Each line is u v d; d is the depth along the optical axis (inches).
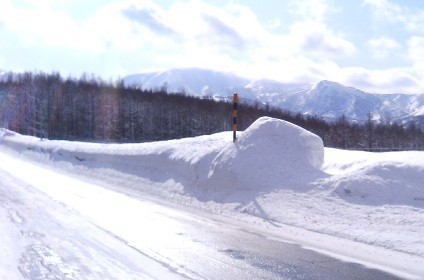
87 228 369.7
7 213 422.9
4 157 1213.1
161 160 676.7
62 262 273.7
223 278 253.0
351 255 304.5
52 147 1135.6
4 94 3457.2
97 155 887.7
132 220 409.4
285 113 3727.9
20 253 290.8
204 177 550.0
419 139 3038.9
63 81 3604.8
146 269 264.1
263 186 475.2
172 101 3553.2
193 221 411.2
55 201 503.2
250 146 527.5
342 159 531.5
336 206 409.7
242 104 3545.8
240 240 341.4
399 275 264.2
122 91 3646.7
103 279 243.1
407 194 402.3
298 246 326.0
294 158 508.1
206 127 3302.2
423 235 331.9
